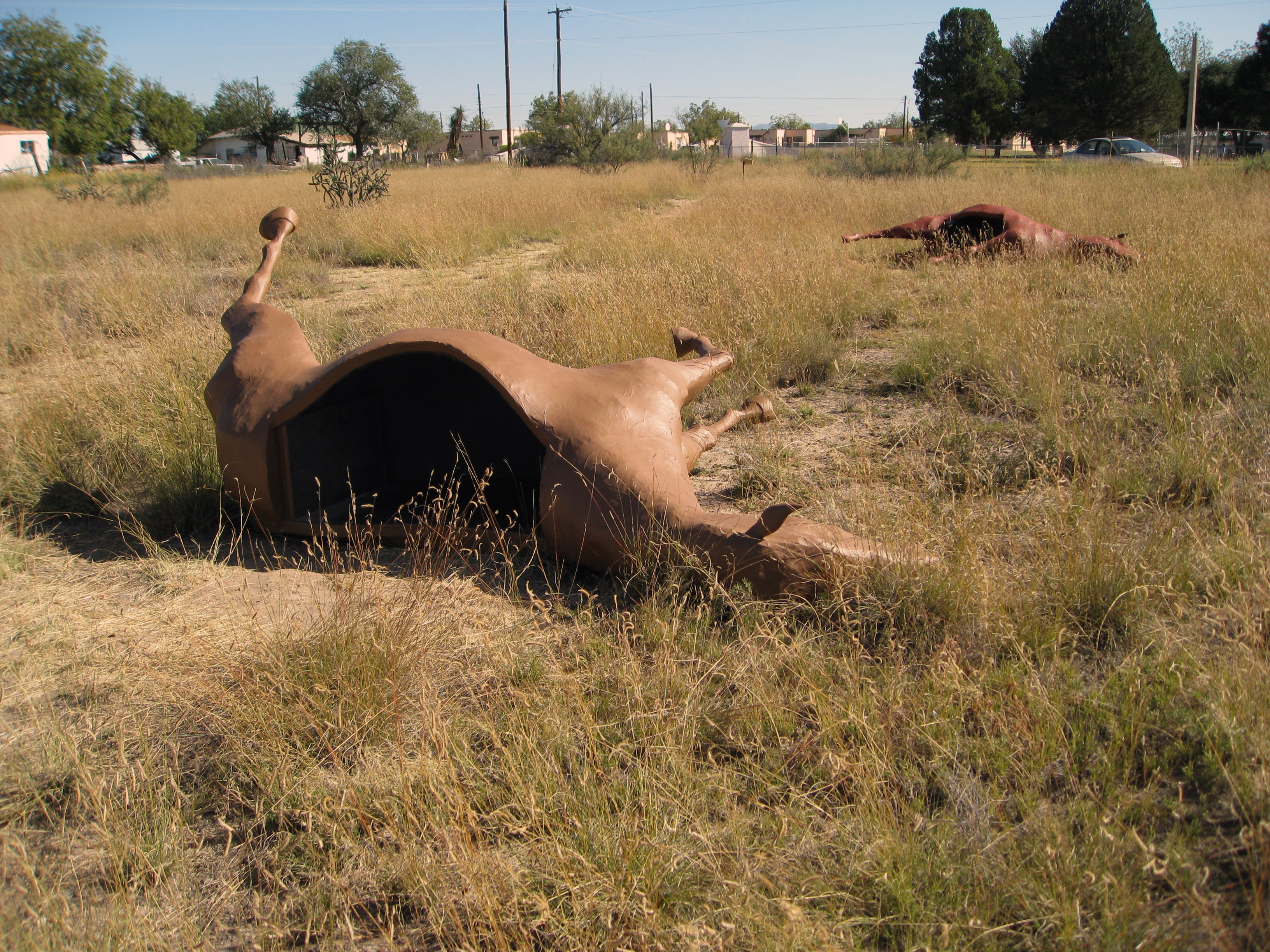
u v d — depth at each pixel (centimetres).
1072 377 614
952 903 225
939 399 628
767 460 523
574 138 3322
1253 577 333
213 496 501
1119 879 221
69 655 366
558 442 403
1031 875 228
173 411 578
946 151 2697
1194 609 337
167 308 953
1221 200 1447
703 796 263
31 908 228
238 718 304
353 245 1434
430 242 1388
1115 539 374
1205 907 207
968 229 1126
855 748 278
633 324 736
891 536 378
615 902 231
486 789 274
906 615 341
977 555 360
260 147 8356
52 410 595
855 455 542
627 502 387
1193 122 3281
